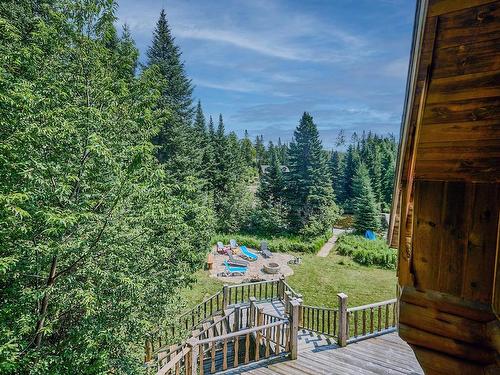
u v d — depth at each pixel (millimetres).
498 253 1019
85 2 6242
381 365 5152
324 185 22938
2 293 4316
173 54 17844
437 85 1065
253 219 22531
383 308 10039
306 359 5379
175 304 6754
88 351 4348
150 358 6363
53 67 5871
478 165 1104
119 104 6637
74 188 4809
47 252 4160
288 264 15875
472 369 1149
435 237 1213
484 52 959
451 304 1187
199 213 7215
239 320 8172
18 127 4168
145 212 5141
